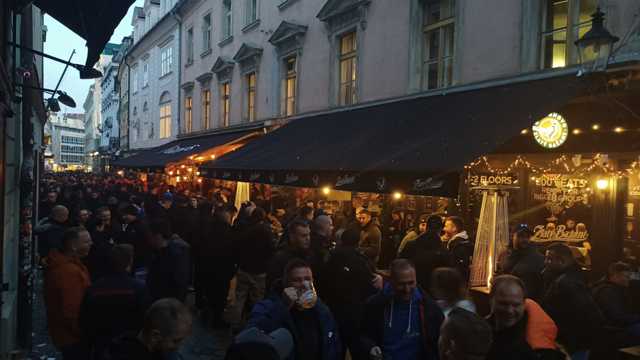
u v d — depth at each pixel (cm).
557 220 830
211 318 856
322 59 1394
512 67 824
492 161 918
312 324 379
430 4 1042
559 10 784
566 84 692
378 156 820
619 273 546
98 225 827
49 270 503
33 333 784
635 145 684
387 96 1123
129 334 277
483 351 252
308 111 1449
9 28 594
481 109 780
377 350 368
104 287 442
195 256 923
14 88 664
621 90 630
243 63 1938
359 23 1217
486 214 695
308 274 376
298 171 1004
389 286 402
